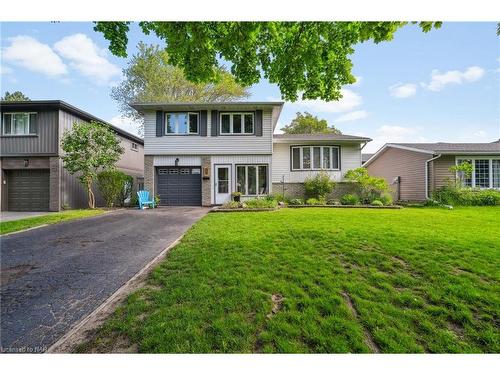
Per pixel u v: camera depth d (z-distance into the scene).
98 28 5.21
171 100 27.30
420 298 3.10
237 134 14.44
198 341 2.34
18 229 7.42
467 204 13.52
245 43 4.79
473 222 7.70
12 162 13.05
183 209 12.55
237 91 27.62
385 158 19.55
